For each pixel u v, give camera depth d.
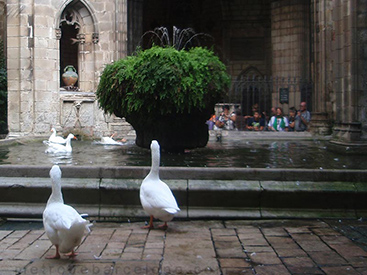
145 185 5.96
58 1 15.88
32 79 15.58
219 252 5.29
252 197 6.69
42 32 15.59
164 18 31.42
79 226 4.76
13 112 15.55
